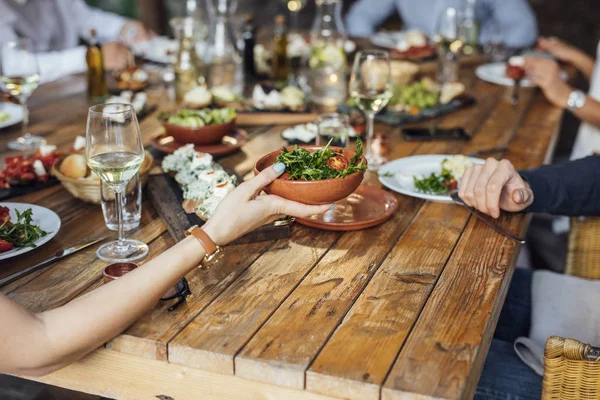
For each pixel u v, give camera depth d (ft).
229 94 7.83
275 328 3.72
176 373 3.68
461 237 4.89
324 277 4.27
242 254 4.57
